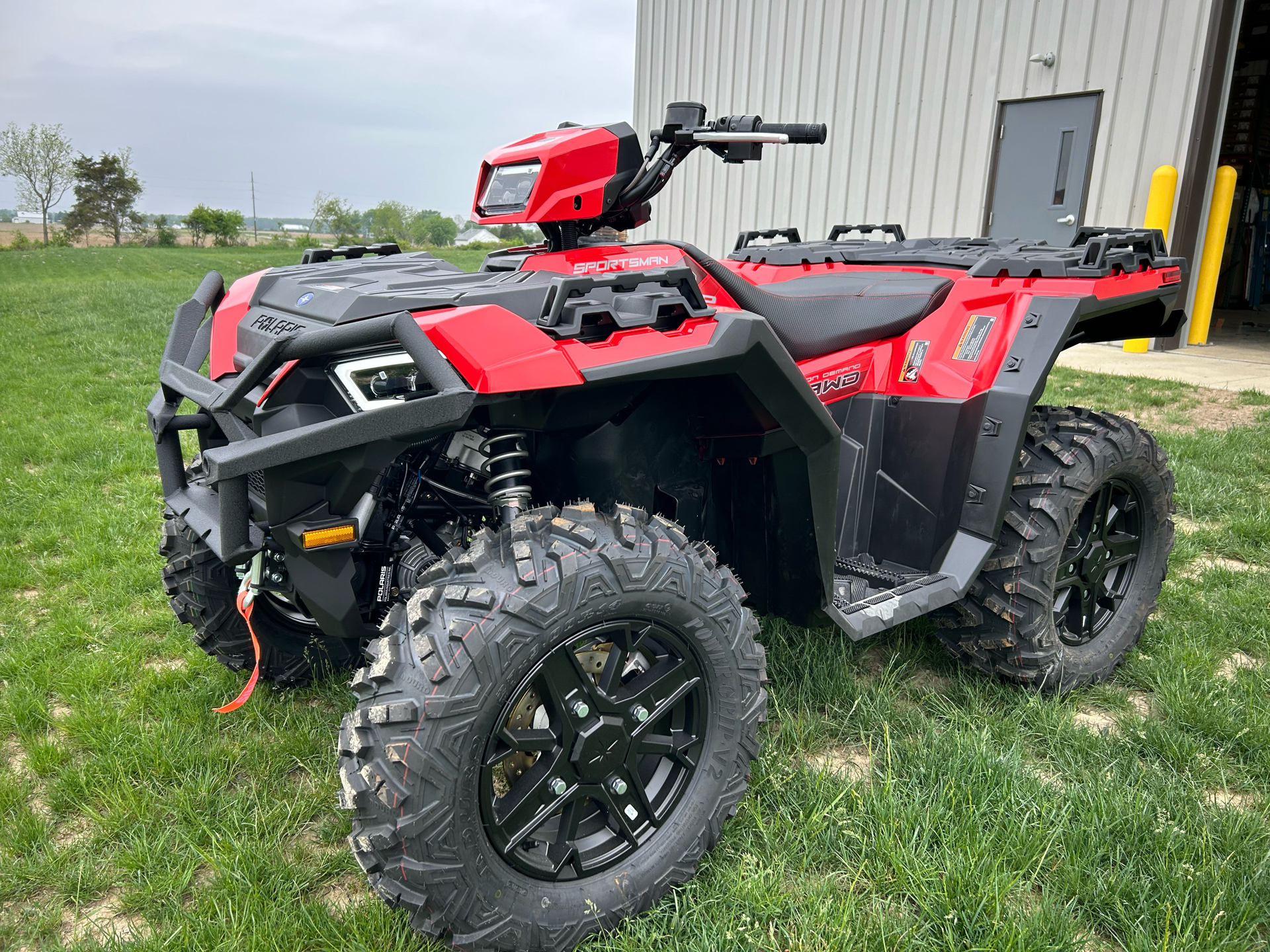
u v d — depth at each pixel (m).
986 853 1.86
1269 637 2.93
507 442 1.93
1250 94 12.59
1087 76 8.09
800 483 2.05
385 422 1.51
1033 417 2.75
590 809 1.83
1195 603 3.21
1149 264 2.88
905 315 2.66
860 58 9.83
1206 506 4.24
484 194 2.21
